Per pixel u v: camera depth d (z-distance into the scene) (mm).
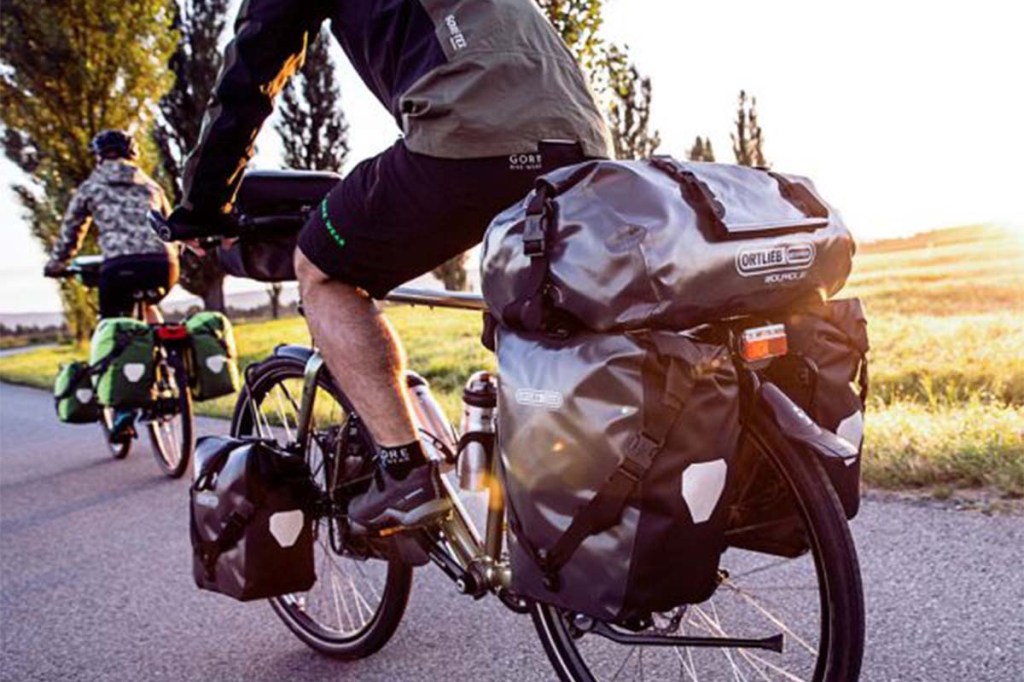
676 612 2328
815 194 2131
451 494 2660
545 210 1898
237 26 2459
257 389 3428
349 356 2527
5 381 15391
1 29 15453
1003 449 4391
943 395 6605
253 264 2990
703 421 1776
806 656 2762
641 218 1801
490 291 2031
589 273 1820
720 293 1815
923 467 4336
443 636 3312
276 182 2885
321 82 36156
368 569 3736
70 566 4445
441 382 9789
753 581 3336
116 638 3527
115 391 5789
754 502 2084
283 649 3359
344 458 2949
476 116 2174
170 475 6180
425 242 2320
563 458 1851
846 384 2027
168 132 30266
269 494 2939
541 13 2367
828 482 1926
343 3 2416
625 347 1779
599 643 2977
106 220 6172
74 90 15609
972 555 3461
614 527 1811
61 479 6434
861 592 1898
